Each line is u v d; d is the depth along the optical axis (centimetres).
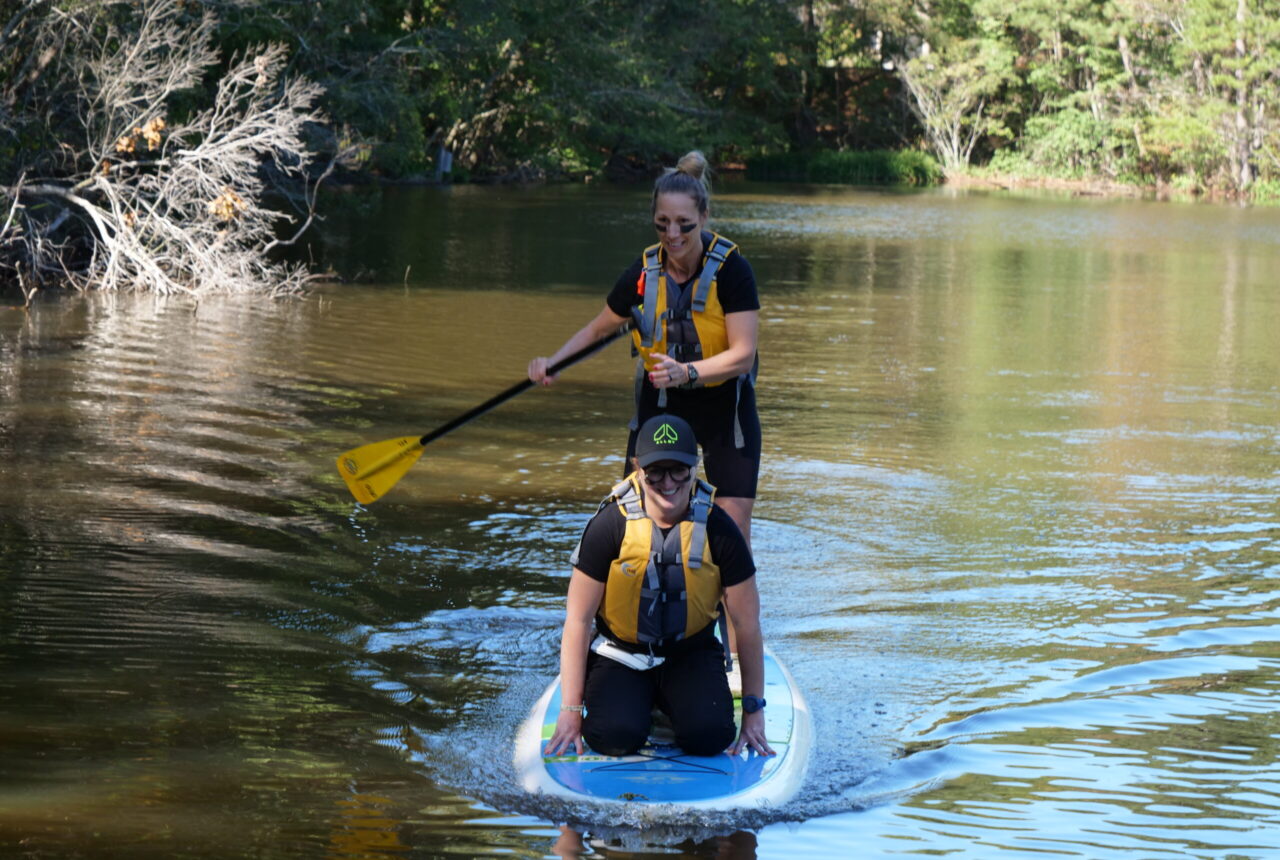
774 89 7931
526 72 5738
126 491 995
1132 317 2214
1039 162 7712
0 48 2188
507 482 1069
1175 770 584
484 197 4875
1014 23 7725
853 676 688
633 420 672
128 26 2305
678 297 644
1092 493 1066
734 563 562
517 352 1694
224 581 808
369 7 3556
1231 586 842
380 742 597
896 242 3700
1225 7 6806
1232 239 4016
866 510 1006
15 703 618
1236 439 1281
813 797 552
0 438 1142
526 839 511
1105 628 764
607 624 578
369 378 1489
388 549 888
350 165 3150
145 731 596
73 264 2333
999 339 1941
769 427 1299
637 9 6431
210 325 1834
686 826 524
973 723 630
